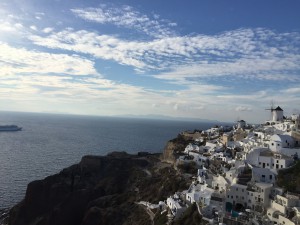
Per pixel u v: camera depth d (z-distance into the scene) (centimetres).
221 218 9206
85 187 19600
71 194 17838
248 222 8825
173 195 13275
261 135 16100
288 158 12112
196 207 10631
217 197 10550
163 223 11406
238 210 10044
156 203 14775
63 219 17012
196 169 15625
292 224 8225
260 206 9888
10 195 18888
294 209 8912
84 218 15938
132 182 19562
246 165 12250
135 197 16688
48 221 16638
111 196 17662
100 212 15775
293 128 15638
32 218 17062
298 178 10662
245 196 10275
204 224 9406
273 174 11175
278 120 19938
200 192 11425
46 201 17838
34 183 17888
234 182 11081
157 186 16338
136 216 14112
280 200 9588
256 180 11119
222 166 13588
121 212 15250
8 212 17062
